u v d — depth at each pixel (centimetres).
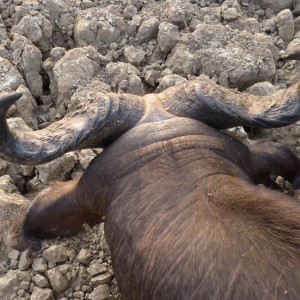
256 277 83
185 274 89
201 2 181
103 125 110
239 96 116
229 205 95
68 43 175
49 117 162
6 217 138
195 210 96
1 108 94
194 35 166
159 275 93
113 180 109
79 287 134
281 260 84
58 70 161
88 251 136
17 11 172
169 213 98
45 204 123
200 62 164
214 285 85
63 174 147
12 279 133
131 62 168
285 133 152
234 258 86
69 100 159
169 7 175
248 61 162
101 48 172
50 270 134
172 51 168
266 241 88
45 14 173
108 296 133
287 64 170
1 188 144
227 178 104
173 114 112
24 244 131
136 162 107
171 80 159
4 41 167
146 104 114
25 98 156
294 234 89
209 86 114
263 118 113
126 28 173
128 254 102
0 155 104
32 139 106
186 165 105
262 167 129
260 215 93
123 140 110
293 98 112
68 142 108
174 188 102
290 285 81
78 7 178
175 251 92
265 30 176
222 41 166
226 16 174
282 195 100
